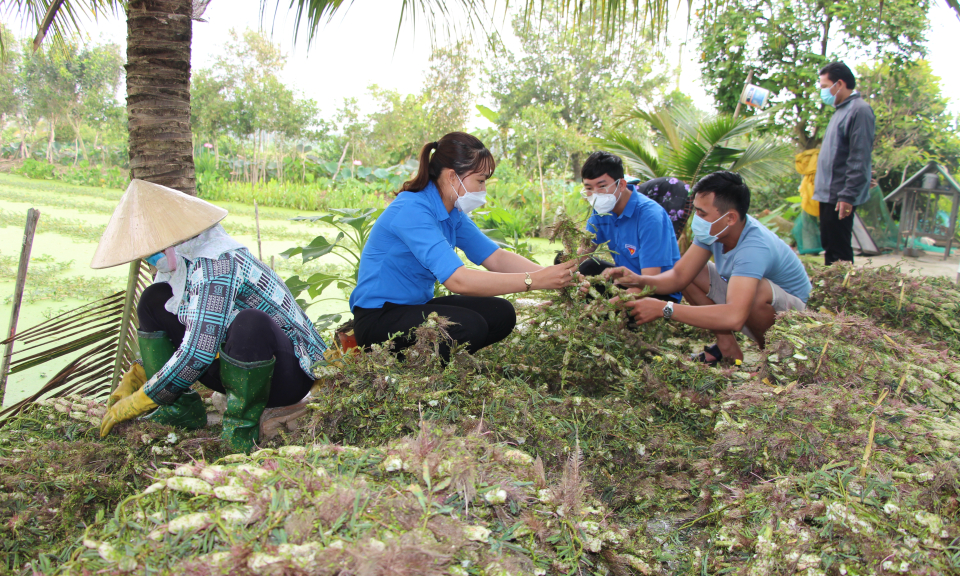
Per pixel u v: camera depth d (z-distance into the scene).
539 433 1.97
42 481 1.67
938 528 1.40
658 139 6.87
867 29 8.48
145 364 2.08
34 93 19.80
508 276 2.37
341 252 7.62
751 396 2.03
